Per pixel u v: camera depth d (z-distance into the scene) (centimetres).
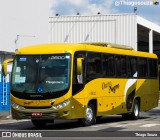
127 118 2380
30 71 1844
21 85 1836
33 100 1800
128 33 4731
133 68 2352
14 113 1839
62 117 1778
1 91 2830
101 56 2041
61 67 1814
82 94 1869
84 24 4866
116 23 4766
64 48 1839
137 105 2406
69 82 1794
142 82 2450
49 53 1844
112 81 2127
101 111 2031
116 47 2242
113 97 2136
